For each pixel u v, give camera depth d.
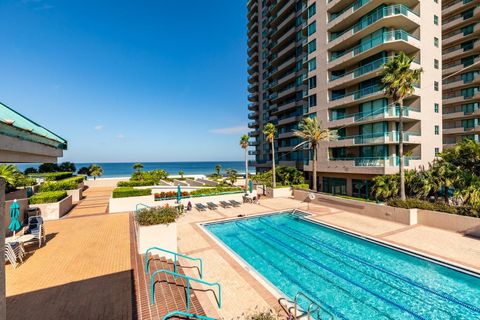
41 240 12.08
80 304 6.72
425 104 23.95
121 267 9.17
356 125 26.53
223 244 12.75
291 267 10.96
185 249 11.99
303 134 27.47
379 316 7.59
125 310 6.50
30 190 20.70
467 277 9.67
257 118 54.97
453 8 34.81
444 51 37.12
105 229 14.42
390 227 15.83
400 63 16.58
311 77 30.80
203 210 21.31
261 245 13.72
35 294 7.23
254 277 9.14
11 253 9.10
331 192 29.41
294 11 38.88
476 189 14.45
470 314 7.68
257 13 53.12
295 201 25.88
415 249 11.91
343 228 15.77
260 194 31.11
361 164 24.14
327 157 28.17
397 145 24.17
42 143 3.70
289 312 6.92
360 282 9.62
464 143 17.08
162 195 22.86
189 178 49.91
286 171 33.44
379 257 11.95
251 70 56.72
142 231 10.59
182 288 7.98
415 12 23.91
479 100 33.66
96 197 27.03
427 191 16.91
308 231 16.20
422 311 7.84
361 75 24.03
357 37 25.25
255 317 5.61
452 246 12.24
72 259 9.91
